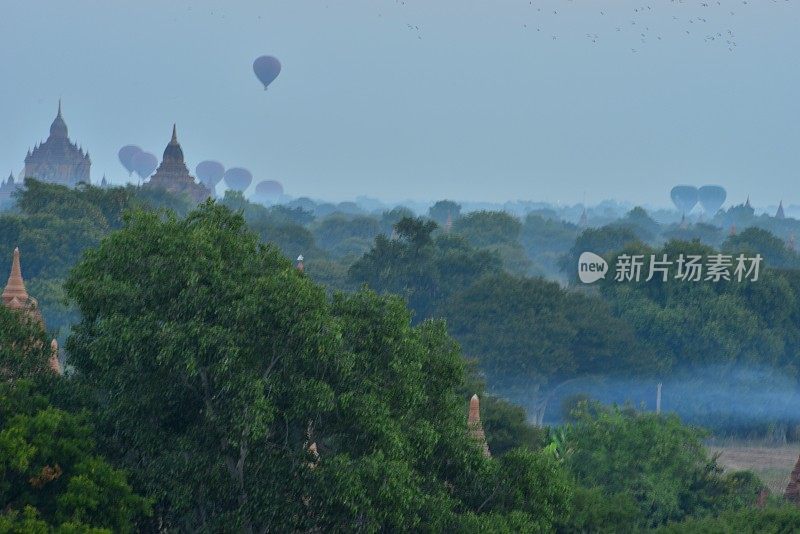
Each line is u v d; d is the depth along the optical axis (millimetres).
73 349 128500
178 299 118938
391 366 124125
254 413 112625
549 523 136625
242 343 117062
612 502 189125
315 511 117375
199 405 122312
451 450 132375
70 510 107062
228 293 119562
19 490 110125
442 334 138000
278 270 127500
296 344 118562
